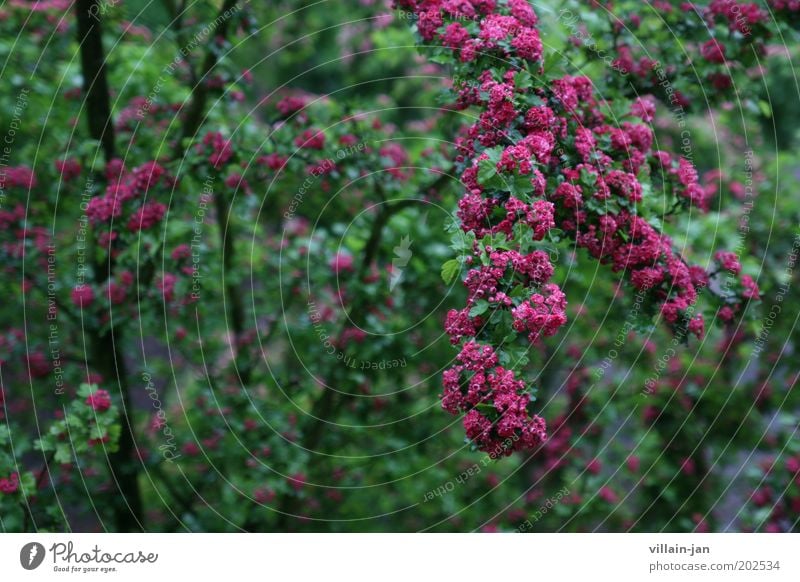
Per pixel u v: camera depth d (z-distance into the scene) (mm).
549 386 6328
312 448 5461
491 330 2670
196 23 5355
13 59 5441
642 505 5906
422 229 5398
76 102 5410
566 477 5840
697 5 4172
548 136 2926
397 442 5684
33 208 5125
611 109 3574
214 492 5387
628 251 3225
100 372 5113
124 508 4965
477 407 2598
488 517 5977
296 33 8078
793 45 5473
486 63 3098
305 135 4719
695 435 5770
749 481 5258
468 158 3018
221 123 5031
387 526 5895
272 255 5867
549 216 2725
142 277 4852
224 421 5129
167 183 4535
